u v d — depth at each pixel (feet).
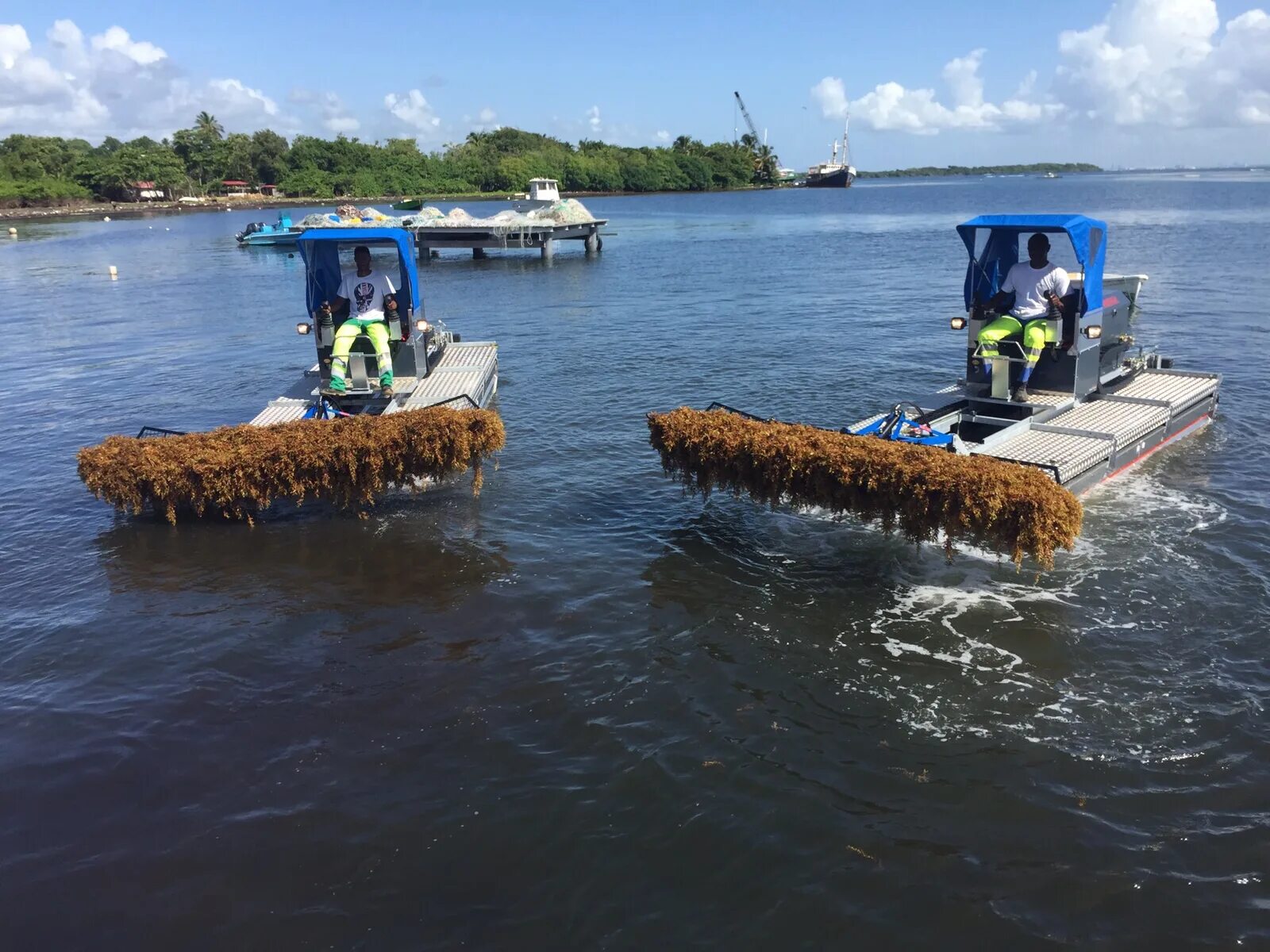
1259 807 16.99
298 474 30.45
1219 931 14.43
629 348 62.64
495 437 31.14
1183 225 151.12
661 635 23.75
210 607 26.14
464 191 438.81
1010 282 33.83
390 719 20.58
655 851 16.46
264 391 54.03
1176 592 25.00
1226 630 23.06
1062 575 26.17
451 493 34.50
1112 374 37.14
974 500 23.41
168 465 30.48
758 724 19.94
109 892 15.87
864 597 25.43
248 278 118.73
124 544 30.73
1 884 16.10
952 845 16.35
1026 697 20.63
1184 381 38.32
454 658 22.95
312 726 20.42
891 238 159.33
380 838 16.96
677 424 29.07
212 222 294.46
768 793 17.83
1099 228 32.40
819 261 120.88
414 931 14.89
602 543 29.55
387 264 41.60
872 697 20.84
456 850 16.60
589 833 16.93
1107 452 30.22
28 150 429.38
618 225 225.97
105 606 26.40
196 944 14.75
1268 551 27.17
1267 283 80.38
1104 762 18.38
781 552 28.45
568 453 39.19
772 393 48.44
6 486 37.68
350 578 27.63
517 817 17.38
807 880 15.71
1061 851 16.11
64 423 47.91
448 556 28.89
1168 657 22.00
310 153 451.12
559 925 14.94
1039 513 22.88
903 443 26.94
